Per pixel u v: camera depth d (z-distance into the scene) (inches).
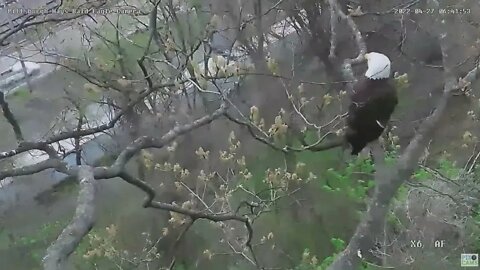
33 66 486.6
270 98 437.7
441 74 451.2
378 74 252.7
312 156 447.8
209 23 428.8
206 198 434.6
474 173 378.0
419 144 257.4
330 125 389.4
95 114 471.2
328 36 434.9
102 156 456.1
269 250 412.5
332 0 295.7
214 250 421.1
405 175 263.7
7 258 466.9
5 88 498.0
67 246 120.2
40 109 472.4
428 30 406.6
